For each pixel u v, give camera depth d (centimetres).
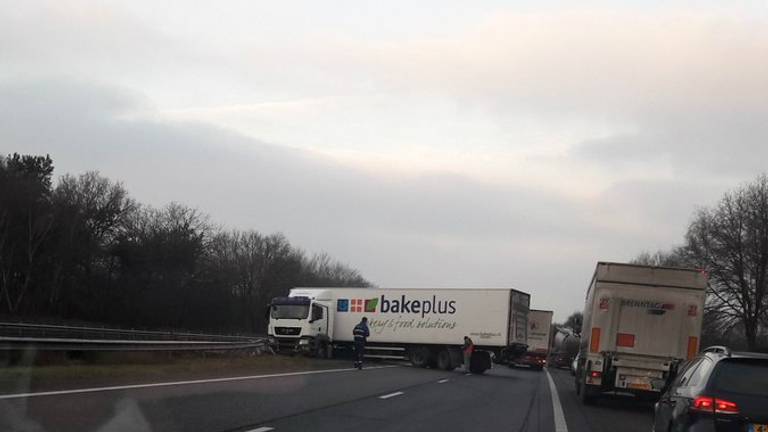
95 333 4594
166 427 1038
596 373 1897
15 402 1155
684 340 1867
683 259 6588
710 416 807
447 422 1355
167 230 8281
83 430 952
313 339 3775
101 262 7725
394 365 3762
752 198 6241
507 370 4941
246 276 11112
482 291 3762
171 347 2700
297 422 1209
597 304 1903
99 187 7800
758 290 6019
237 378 1977
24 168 7500
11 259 6888
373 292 4009
